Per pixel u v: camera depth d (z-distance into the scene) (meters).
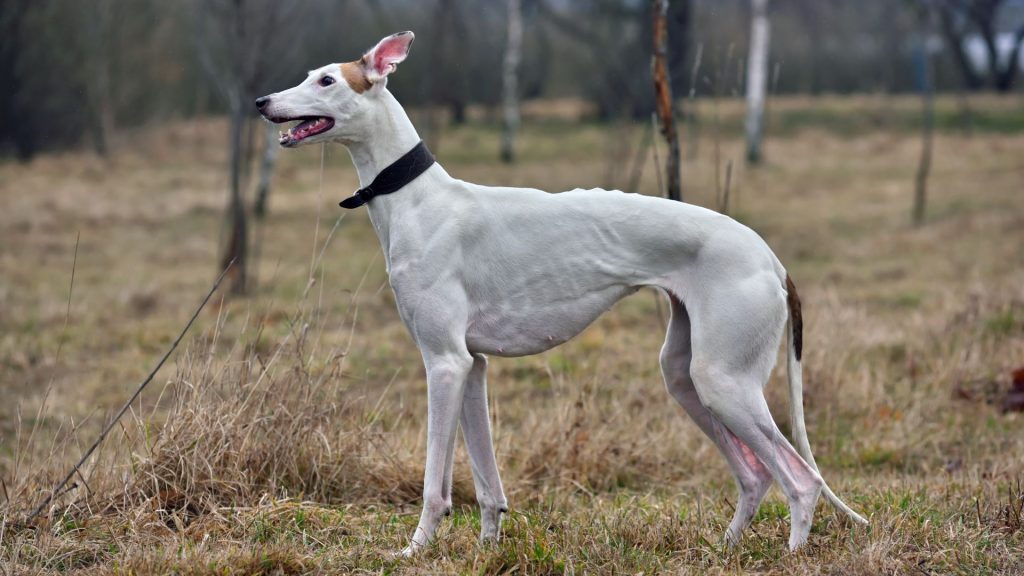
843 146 26.33
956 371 7.65
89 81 26.64
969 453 6.20
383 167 4.46
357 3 29.22
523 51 34.66
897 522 4.48
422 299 4.34
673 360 4.62
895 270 12.61
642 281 4.43
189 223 16.78
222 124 29.61
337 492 5.30
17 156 26.52
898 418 6.90
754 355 4.29
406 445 5.83
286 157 23.70
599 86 24.25
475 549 4.34
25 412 7.37
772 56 31.30
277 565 4.21
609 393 7.40
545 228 4.41
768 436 4.28
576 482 5.70
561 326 4.47
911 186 20.56
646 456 6.11
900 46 38.47
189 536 4.63
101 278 12.45
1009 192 19.02
